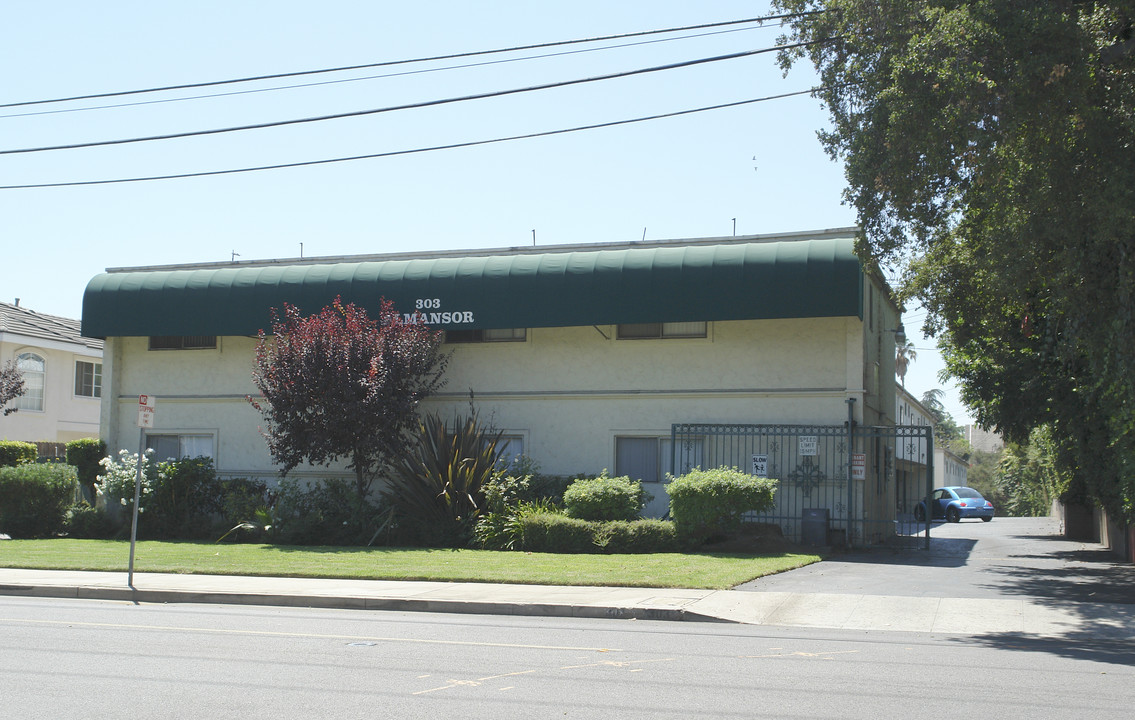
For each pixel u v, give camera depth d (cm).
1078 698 742
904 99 1264
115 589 1445
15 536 2312
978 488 8625
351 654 928
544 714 686
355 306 2288
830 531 2067
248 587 1455
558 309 2152
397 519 2097
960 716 682
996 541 2709
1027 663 898
